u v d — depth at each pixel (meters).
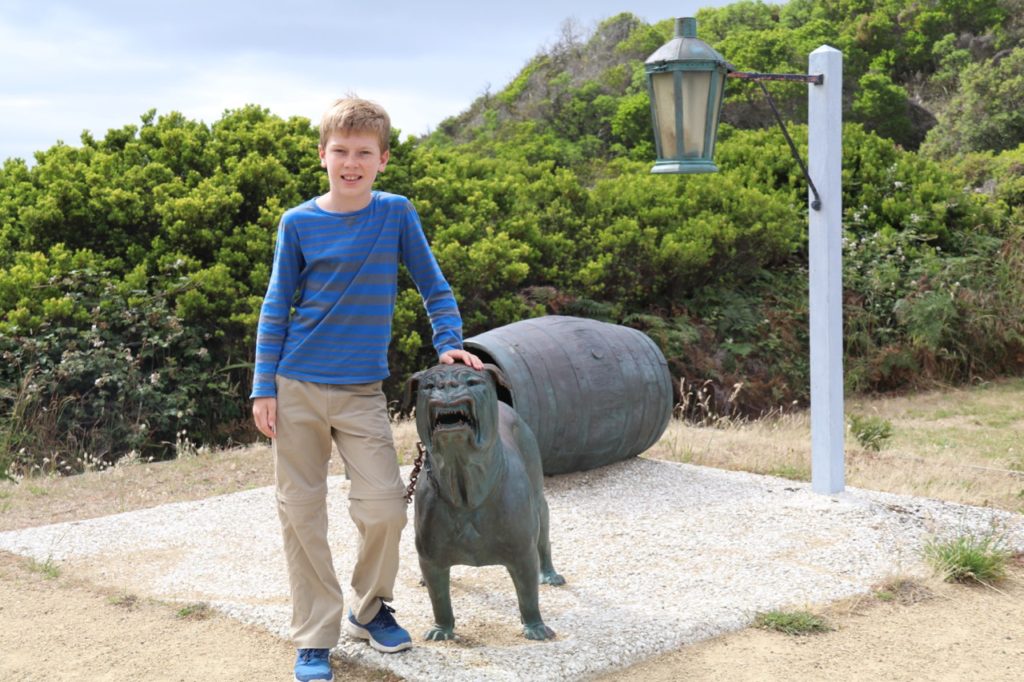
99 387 9.86
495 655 3.95
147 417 10.06
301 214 3.73
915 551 5.43
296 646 4.11
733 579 4.98
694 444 8.58
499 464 3.85
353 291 3.69
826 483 6.57
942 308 14.56
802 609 4.60
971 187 19.61
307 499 3.78
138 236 11.70
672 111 6.03
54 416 9.59
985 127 25.75
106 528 6.21
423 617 4.54
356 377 3.74
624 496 6.70
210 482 7.86
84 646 4.33
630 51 31.11
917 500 6.50
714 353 13.73
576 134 26.72
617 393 7.08
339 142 3.63
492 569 5.25
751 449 8.48
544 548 4.91
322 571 3.81
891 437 10.01
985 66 27.02
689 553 5.42
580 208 14.75
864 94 29.56
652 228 13.95
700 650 4.17
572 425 6.86
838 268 6.47
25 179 12.45
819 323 6.50
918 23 34.59
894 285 14.91
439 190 13.32
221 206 11.45
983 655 4.17
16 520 6.74
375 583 3.96
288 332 3.81
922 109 30.36
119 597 4.93
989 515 6.21
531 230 13.53
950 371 14.75
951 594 4.91
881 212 16.58
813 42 32.34
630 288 14.05
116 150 12.81
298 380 3.72
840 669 4.00
